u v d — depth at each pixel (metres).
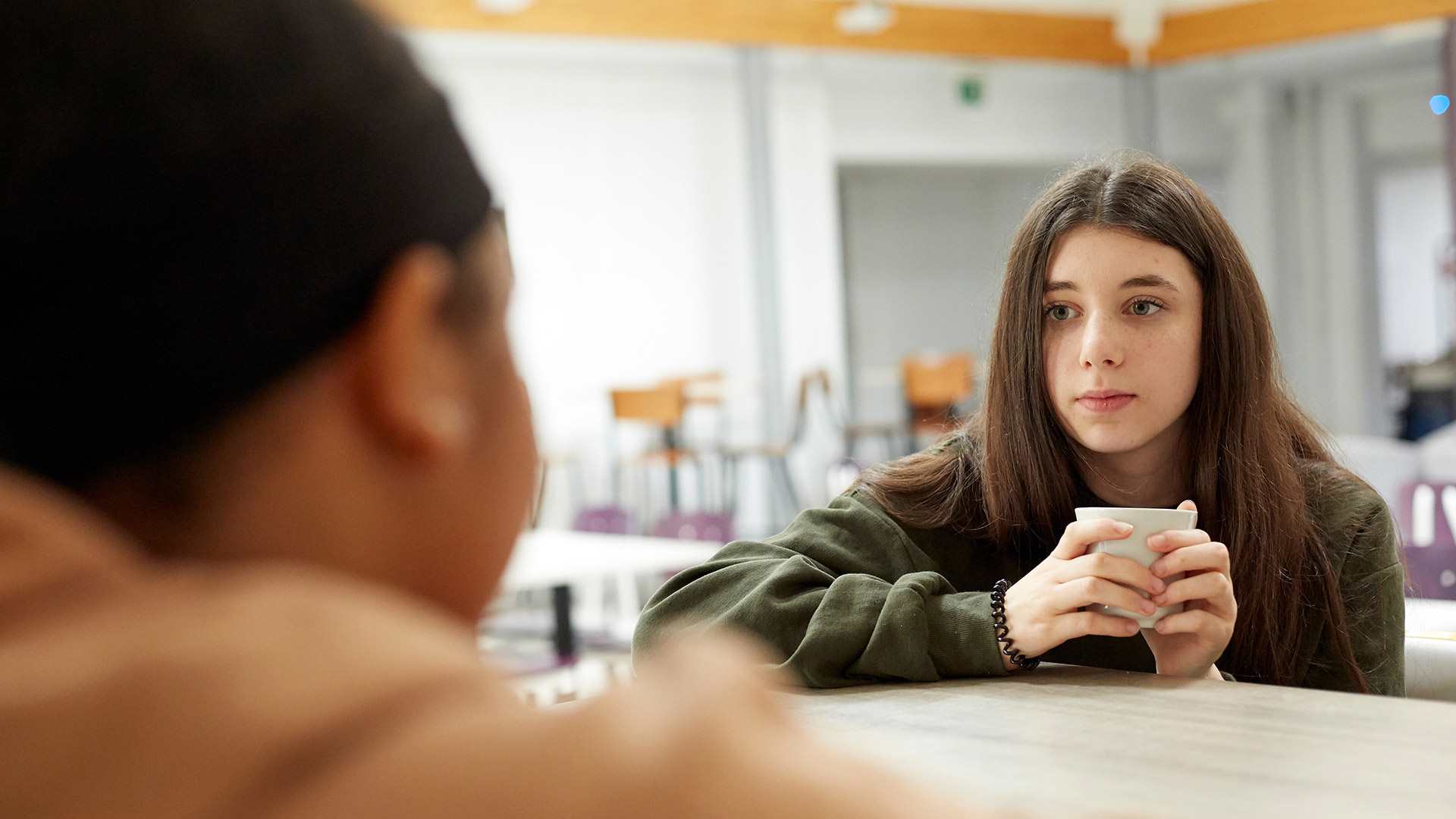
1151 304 1.44
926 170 12.31
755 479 10.09
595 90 9.59
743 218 10.07
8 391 0.30
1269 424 1.49
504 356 0.37
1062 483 1.50
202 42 0.30
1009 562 1.53
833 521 1.52
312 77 0.32
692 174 9.91
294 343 0.31
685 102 9.85
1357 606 1.49
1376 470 6.41
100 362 0.30
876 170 12.23
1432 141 12.18
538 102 9.42
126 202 0.29
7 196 0.29
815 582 1.38
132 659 0.26
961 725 0.98
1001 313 1.52
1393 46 11.30
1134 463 1.51
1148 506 1.52
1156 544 1.15
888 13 9.30
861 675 1.24
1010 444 1.50
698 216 9.94
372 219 0.32
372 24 0.34
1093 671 1.20
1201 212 1.46
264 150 0.31
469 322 0.36
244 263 0.30
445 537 0.35
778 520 9.52
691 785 0.25
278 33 0.31
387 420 0.33
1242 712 0.96
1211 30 10.02
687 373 9.88
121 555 0.29
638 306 9.73
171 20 0.30
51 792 0.24
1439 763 0.79
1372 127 12.52
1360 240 12.52
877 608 1.27
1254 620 1.45
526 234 9.38
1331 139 12.58
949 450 1.62
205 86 0.30
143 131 0.29
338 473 0.32
